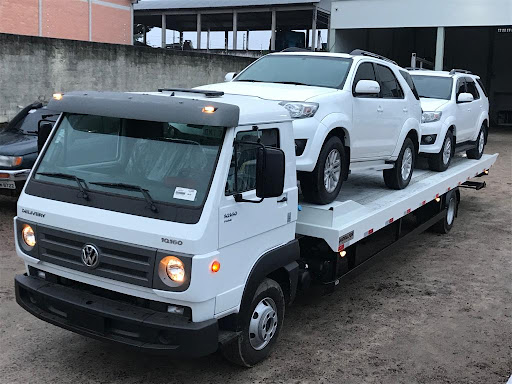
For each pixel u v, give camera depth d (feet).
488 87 120.67
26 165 28.60
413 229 26.14
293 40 121.19
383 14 90.33
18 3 89.45
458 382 15.51
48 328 17.80
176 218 12.64
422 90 35.65
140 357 16.17
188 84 68.69
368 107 21.66
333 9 93.91
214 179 12.87
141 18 136.15
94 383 14.69
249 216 14.01
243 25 140.36
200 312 12.89
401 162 24.75
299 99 18.83
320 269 18.48
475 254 28.07
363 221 19.25
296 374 15.52
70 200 13.80
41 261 14.30
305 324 19.06
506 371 16.24
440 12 86.33
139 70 61.62
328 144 19.06
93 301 13.57
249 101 15.43
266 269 14.92
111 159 13.93
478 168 36.58
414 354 17.10
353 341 17.84
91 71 55.93
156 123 13.71
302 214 18.28
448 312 20.52
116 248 13.05
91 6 102.83
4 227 28.27
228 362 15.94
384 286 23.13
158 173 13.34
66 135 14.62
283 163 13.14
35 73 50.55
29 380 14.69
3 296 19.98
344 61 22.18
